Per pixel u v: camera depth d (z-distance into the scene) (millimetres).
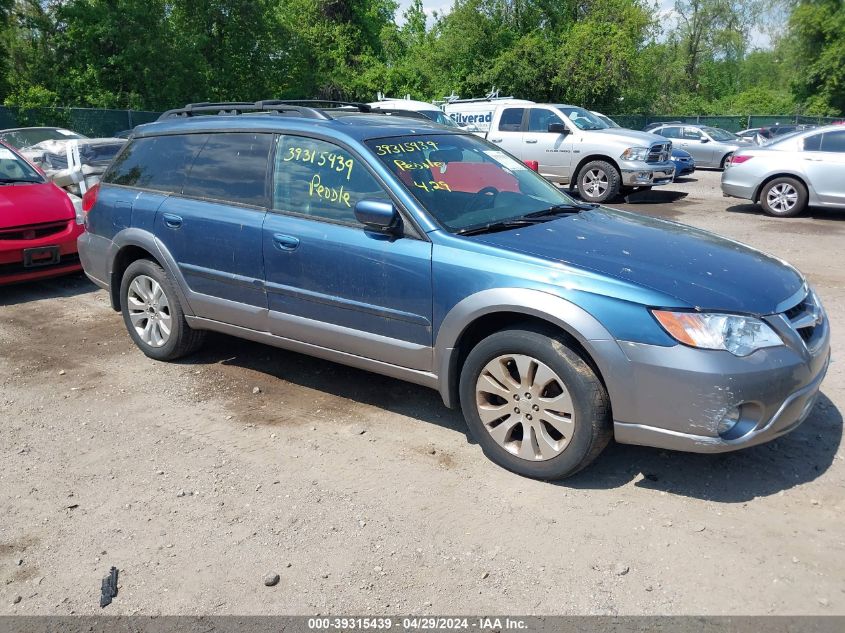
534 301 3525
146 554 3236
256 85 33625
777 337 3395
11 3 27750
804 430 4254
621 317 3367
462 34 39312
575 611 2832
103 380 5215
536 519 3422
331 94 38438
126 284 5543
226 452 4133
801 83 43312
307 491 3711
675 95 52719
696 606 2840
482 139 5152
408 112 5492
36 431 4434
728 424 3305
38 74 29078
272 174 4664
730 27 56062
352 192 4285
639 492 3635
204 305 5047
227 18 31891
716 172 22859
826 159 11688
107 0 28031
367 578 3047
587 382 3467
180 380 5184
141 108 28219
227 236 4773
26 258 7270
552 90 39094
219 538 3338
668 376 3297
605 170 13828
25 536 3383
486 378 3811
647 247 3898
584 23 38500
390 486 3740
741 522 3365
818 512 3432
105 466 4000
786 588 2926
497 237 3902
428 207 4062
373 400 4805
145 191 5391
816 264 8578
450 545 3250
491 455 3893
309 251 4355
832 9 41156
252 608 2889
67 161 11422
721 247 4082
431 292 3893
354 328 4289
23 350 5879
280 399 4844
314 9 40250
